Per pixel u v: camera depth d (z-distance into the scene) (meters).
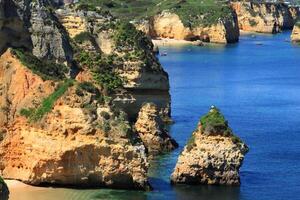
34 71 101.06
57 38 115.94
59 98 93.44
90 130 91.12
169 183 94.62
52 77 102.06
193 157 93.31
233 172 93.69
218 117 94.50
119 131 91.81
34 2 113.94
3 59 104.50
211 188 92.19
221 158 93.06
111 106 93.69
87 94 93.12
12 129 95.94
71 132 91.44
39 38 113.19
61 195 88.81
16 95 98.88
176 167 94.44
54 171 91.69
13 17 107.81
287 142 120.50
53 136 91.88
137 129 112.38
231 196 89.56
